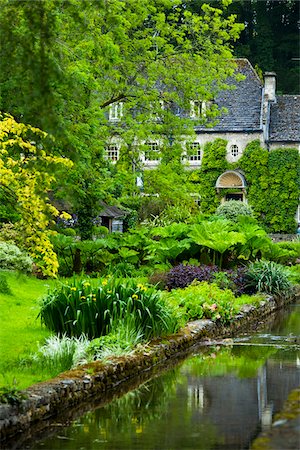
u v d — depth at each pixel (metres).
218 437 7.48
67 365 9.79
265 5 62.88
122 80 24.48
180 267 20.16
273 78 48.84
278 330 15.80
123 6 22.78
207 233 22.12
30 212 9.31
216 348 13.14
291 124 48.53
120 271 22.33
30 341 11.63
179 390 9.67
